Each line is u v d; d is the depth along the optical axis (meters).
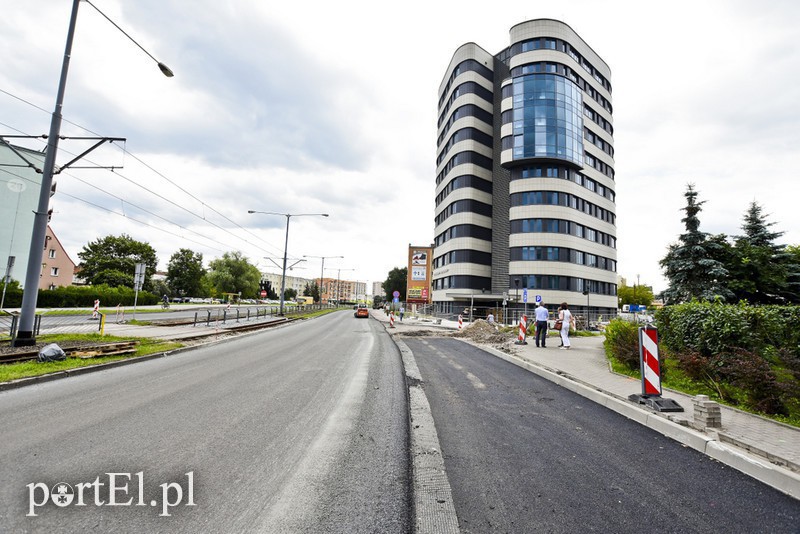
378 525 2.61
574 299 38.94
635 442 4.40
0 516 2.58
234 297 78.31
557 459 3.85
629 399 5.96
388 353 11.88
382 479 3.31
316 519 2.66
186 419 4.77
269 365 8.98
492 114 48.25
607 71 50.34
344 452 3.89
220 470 3.38
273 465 3.53
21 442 3.90
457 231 45.53
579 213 41.22
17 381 6.35
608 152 49.25
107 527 2.50
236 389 6.45
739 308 7.71
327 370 8.50
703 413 4.60
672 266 22.94
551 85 40.09
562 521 2.71
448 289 46.28
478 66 47.75
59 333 13.07
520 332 14.48
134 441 4.00
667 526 2.67
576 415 5.46
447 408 5.68
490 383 7.58
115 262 61.66
